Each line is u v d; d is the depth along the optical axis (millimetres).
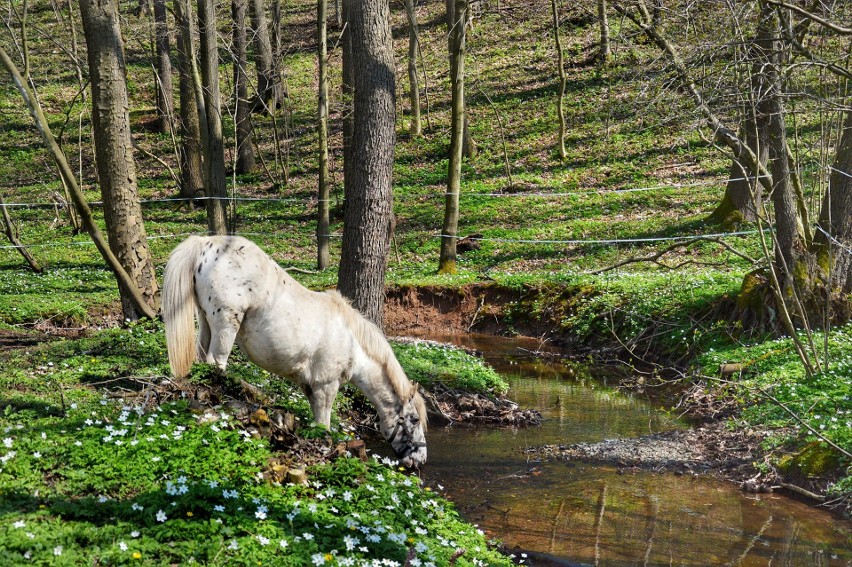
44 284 18938
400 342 15219
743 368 12336
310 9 46625
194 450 6062
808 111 11406
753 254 18812
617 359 15586
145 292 12188
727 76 11648
